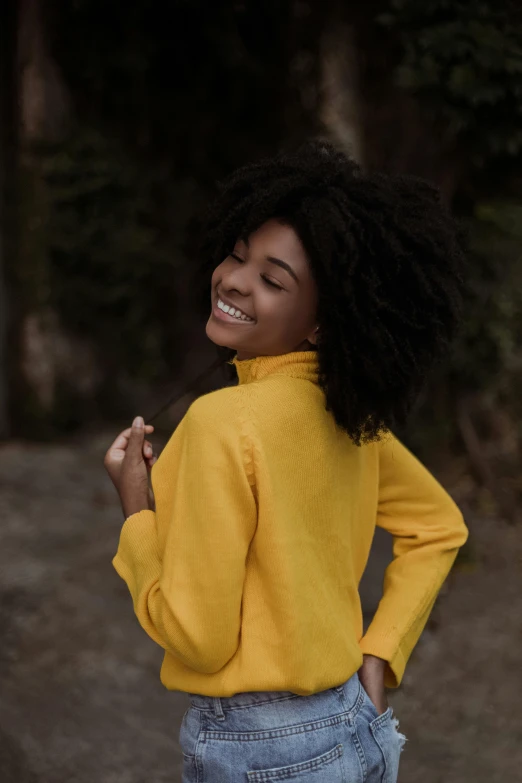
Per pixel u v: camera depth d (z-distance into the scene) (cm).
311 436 131
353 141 525
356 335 131
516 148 350
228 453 122
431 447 512
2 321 577
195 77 609
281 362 137
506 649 345
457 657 340
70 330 594
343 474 139
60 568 395
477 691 316
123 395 612
